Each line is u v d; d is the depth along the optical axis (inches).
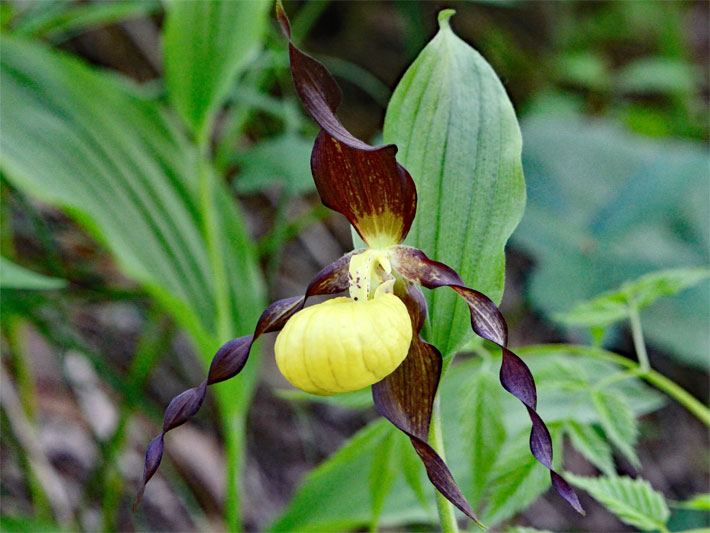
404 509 18.8
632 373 16.5
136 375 20.6
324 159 15.6
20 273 18.0
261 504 25.0
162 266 19.2
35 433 21.0
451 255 15.3
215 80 18.7
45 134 18.8
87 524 21.1
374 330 15.1
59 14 21.1
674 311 28.3
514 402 18.5
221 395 19.3
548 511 29.8
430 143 15.4
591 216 30.2
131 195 19.4
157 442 15.3
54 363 24.3
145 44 32.8
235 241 20.7
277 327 16.0
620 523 29.8
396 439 16.5
